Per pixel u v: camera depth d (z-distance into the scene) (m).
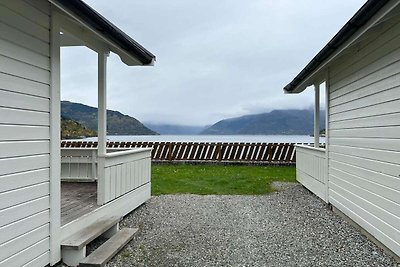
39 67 3.27
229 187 8.84
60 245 3.60
